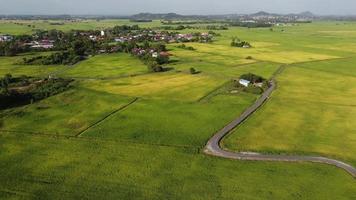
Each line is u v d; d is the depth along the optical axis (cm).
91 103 11481
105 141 8569
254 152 7956
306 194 6331
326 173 7031
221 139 8625
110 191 6450
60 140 8625
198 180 6800
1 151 8012
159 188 6544
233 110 10725
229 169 7206
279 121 9838
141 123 9681
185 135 8862
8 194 6341
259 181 6756
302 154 7850
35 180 6806
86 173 7069
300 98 12131
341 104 11506
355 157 7694
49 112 10612
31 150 8075
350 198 6216
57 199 6212
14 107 11012
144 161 7550
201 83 14075
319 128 9344
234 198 6231
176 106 11125
